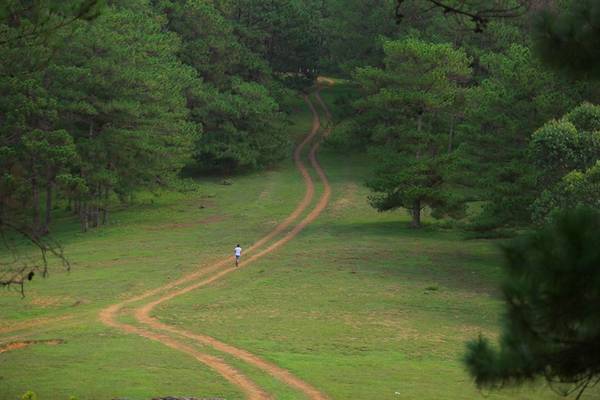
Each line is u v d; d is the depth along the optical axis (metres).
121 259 91.94
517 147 91.69
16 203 95.69
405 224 109.19
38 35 31.28
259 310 67.56
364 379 47.31
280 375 48.12
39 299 73.88
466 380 47.09
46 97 103.69
